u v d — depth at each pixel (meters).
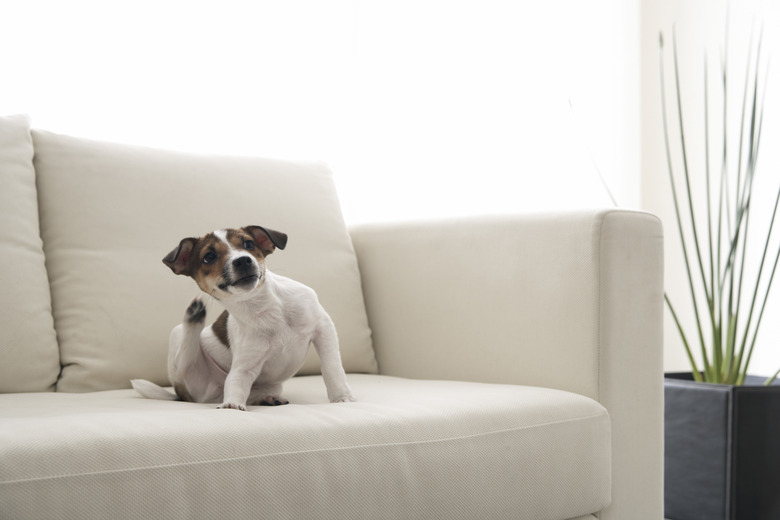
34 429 0.87
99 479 0.83
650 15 3.19
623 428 1.38
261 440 0.95
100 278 1.52
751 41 2.76
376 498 1.00
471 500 1.09
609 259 1.38
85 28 2.10
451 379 1.62
